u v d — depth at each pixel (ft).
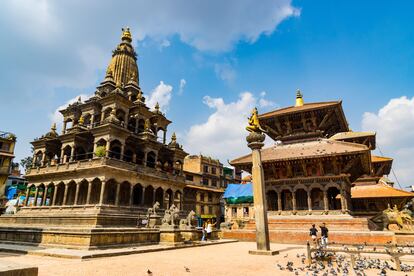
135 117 179.63
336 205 140.26
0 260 27.91
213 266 54.70
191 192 262.88
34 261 59.82
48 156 182.39
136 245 89.35
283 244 107.86
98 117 182.60
